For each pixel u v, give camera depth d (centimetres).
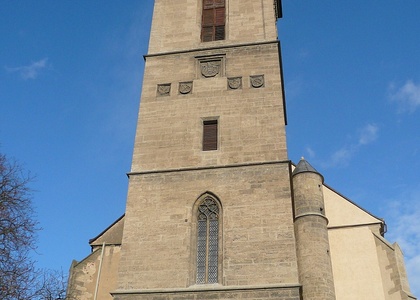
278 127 2952
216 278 2541
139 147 3025
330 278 2580
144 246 2652
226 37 3466
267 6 3559
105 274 2994
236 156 2888
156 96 3222
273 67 3212
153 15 3688
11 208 2430
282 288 2402
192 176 2845
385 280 2977
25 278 2364
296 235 2730
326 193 3412
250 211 2670
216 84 3198
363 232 3195
